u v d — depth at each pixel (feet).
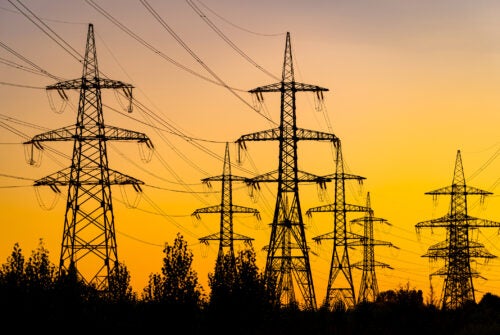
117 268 304.71
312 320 352.08
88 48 341.62
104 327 287.48
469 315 431.43
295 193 362.33
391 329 382.63
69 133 336.08
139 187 340.80
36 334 275.80
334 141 367.66
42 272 285.64
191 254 297.53
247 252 318.45
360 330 370.94
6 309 274.57
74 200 334.03
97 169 337.31
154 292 293.02
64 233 332.39
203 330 303.07
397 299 401.08
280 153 362.74
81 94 338.54
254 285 312.50
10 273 280.72
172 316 288.71
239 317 307.17
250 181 364.79
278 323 322.96
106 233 335.47
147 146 344.08
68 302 283.59
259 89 362.12
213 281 312.50
